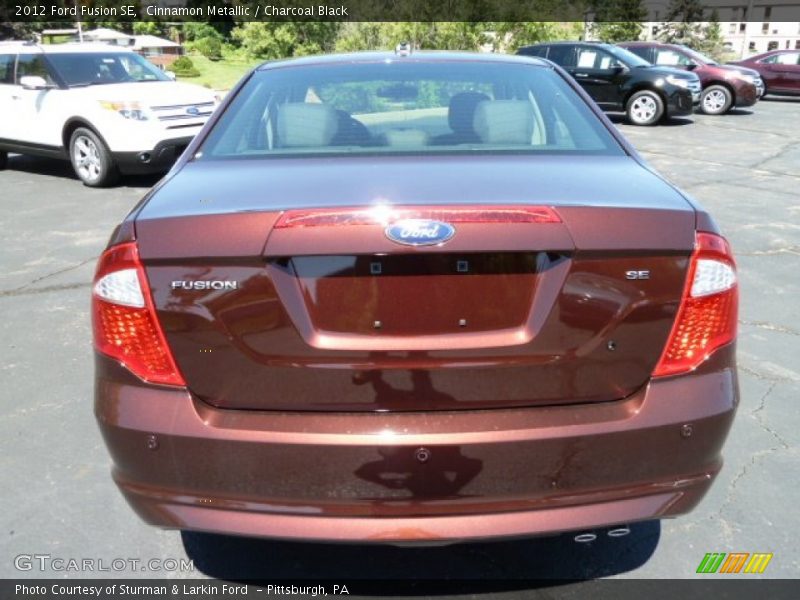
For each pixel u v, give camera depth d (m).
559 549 2.66
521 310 1.96
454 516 2.00
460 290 1.94
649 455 2.02
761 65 21.89
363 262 1.92
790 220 7.38
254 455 1.97
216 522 2.03
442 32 20.42
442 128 2.73
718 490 2.97
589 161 2.50
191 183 2.31
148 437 2.01
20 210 7.91
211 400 2.02
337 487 1.98
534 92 2.95
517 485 1.99
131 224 2.04
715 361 2.07
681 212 2.03
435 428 1.96
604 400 2.03
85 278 5.60
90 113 8.76
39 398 3.72
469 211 1.91
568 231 1.93
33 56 9.56
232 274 1.94
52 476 3.06
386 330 1.96
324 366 1.96
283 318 1.95
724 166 10.55
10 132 9.78
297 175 2.31
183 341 1.99
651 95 15.28
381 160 2.46
